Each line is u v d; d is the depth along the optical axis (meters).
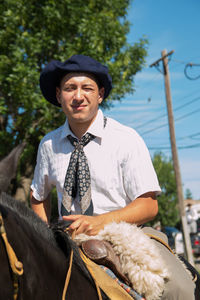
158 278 1.72
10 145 10.30
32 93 9.32
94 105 2.13
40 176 2.32
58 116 10.52
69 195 2.08
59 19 10.25
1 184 1.29
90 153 2.10
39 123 10.10
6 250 1.33
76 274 1.66
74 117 2.10
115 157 2.08
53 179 2.24
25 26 10.83
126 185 2.09
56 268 1.60
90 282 1.69
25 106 9.45
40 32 10.67
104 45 10.66
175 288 1.80
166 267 1.82
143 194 2.06
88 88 2.11
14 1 10.10
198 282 2.12
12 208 1.56
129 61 11.21
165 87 15.45
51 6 10.62
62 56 10.18
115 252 1.79
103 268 1.75
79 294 1.62
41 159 2.31
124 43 11.19
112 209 2.09
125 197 2.12
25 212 1.63
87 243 1.78
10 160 1.34
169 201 30.14
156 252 1.82
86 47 10.16
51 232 1.71
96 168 2.07
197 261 14.62
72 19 10.56
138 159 2.07
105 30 10.58
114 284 1.67
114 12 12.30
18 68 9.21
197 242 15.54
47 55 10.92
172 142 15.08
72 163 2.11
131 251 1.76
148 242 1.84
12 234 1.42
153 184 2.06
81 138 2.12
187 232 13.89
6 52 10.34
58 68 2.13
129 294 1.71
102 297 1.69
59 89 2.30
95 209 2.07
